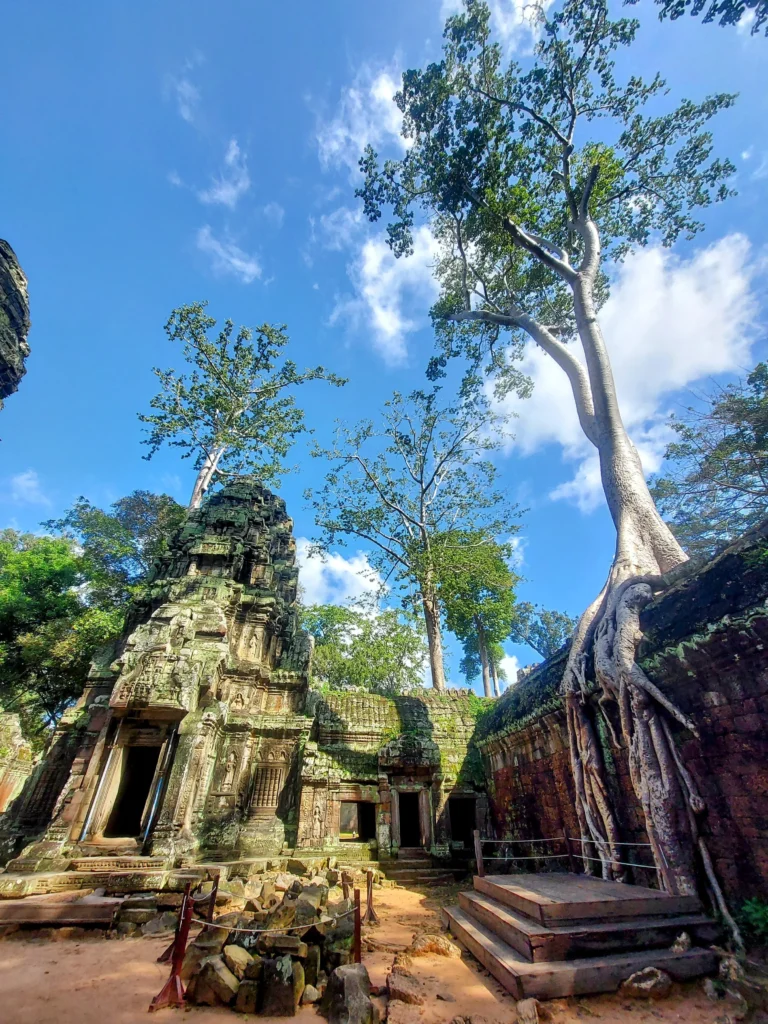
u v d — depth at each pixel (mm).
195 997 4691
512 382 24453
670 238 17891
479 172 15703
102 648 15031
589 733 8570
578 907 5449
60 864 9586
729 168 16094
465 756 15539
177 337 24281
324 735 15094
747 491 15141
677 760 6660
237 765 13188
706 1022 4141
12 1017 4355
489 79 15383
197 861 10719
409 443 27234
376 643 24859
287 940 5184
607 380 12883
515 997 4539
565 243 18688
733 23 10250
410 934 7297
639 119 15820
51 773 12875
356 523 25469
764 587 5781
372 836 15828
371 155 17594
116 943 6645
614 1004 4473
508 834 12680
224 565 17188
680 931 5355
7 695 20797
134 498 30234
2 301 11695
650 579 8828
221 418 25297
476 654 37031
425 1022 4219
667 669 6973
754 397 15344
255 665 15070
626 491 11180
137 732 11789
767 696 5602
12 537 29734
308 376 26766
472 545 23578
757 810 5566
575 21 14039
